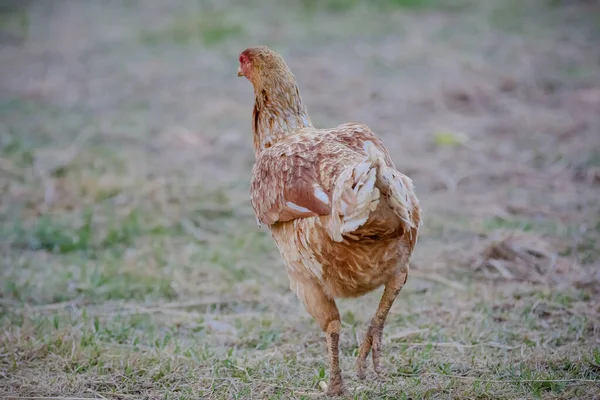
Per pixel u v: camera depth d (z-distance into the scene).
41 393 6.86
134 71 18.56
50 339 7.66
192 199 11.77
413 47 19.47
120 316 8.45
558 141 14.01
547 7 22.62
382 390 6.77
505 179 12.50
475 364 7.20
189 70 18.53
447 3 23.14
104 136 14.57
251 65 7.52
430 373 7.05
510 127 14.81
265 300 8.92
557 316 8.22
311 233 6.20
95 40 21.16
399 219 5.68
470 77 17.45
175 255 10.03
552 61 18.34
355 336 7.91
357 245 5.97
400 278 6.45
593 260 9.52
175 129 14.97
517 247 9.76
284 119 7.50
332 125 14.88
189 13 23.02
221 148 14.15
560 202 11.46
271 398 6.70
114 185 12.00
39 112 15.95
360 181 5.54
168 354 7.46
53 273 9.49
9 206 11.47
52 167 12.82
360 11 22.56
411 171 12.90
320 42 20.11
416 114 15.66
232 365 7.28
